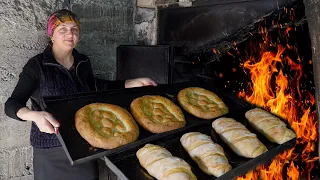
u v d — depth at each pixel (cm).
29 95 161
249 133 145
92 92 158
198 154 129
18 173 218
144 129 146
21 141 214
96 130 132
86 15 233
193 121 158
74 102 149
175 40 253
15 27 194
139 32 274
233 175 122
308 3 130
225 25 211
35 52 207
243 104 183
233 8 204
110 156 127
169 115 155
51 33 176
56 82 172
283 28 189
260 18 187
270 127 153
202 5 218
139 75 241
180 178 110
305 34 187
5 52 193
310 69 198
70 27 175
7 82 198
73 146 123
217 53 228
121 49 247
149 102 162
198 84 199
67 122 135
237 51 233
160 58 229
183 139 143
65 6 217
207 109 167
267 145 149
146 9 263
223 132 148
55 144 174
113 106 151
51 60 173
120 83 200
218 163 122
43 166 177
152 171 119
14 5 191
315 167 191
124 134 133
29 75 165
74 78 184
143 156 127
